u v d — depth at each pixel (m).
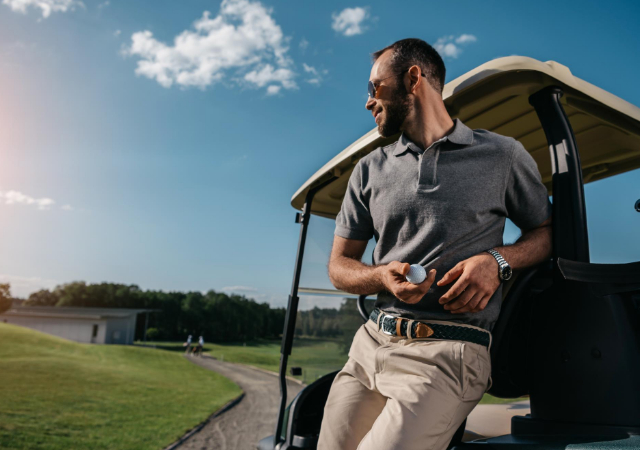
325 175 1.99
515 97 1.45
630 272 1.09
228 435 18.31
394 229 1.35
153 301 109.25
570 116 1.54
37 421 18.86
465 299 1.13
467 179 1.25
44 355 39.97
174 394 27.86
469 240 1.24
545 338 1.25
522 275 1.32
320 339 2.34
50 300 120.69
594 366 1.13
